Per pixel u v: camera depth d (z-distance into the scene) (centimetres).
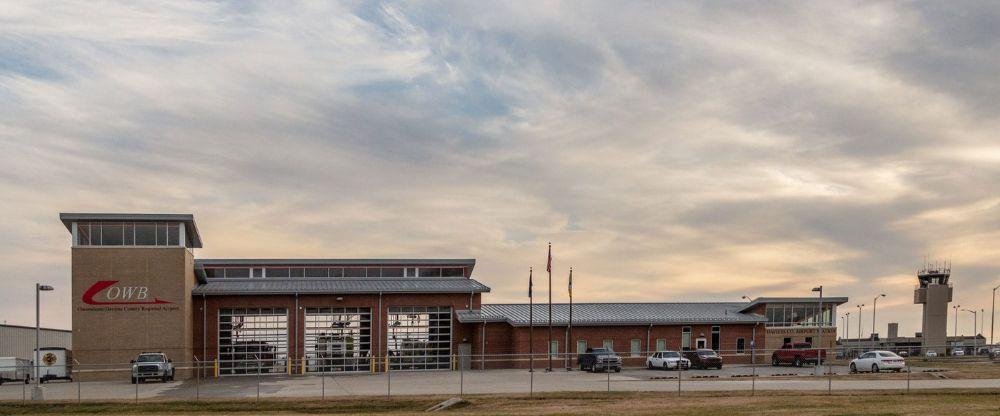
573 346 7338
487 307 7975
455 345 7344
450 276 8206
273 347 7031
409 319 7306
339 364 7119
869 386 4316
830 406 3281
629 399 3794
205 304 6938
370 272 8150
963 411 2988
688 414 3103
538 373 6212
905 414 2925
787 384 4516
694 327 7612
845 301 8106
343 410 3734
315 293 7106
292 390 4794
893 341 12094
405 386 4909
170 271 6406
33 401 4219
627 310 7994
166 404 4038
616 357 6294
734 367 6900
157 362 5788
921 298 11756
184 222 6488
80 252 6312
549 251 6856
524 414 3241
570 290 7106
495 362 7294
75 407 4000
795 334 8019
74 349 6216
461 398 3981
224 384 5503
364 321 7212
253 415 3556
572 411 3309
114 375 6231
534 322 7200
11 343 8119
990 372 5334
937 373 5250
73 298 6269
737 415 3036
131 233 6397
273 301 7069
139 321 6319
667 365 6469
